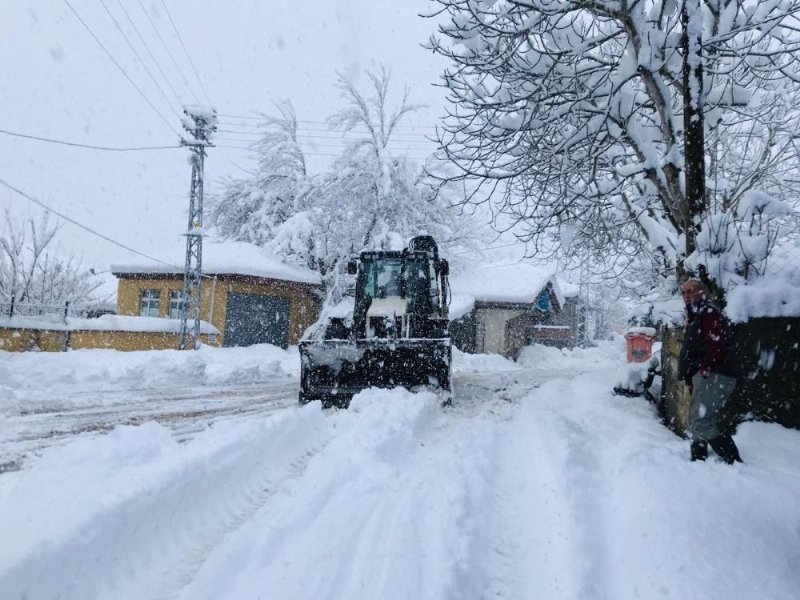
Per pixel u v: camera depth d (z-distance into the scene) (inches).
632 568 111.3
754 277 206.4
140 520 119.3
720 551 114.1
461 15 247.4
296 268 984.3
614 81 249.8
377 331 353.4
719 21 250.8
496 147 274.1
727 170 338.6
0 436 212.5
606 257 390.3
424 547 115.8
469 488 154.7
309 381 314.3
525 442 219.5
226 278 876.6
